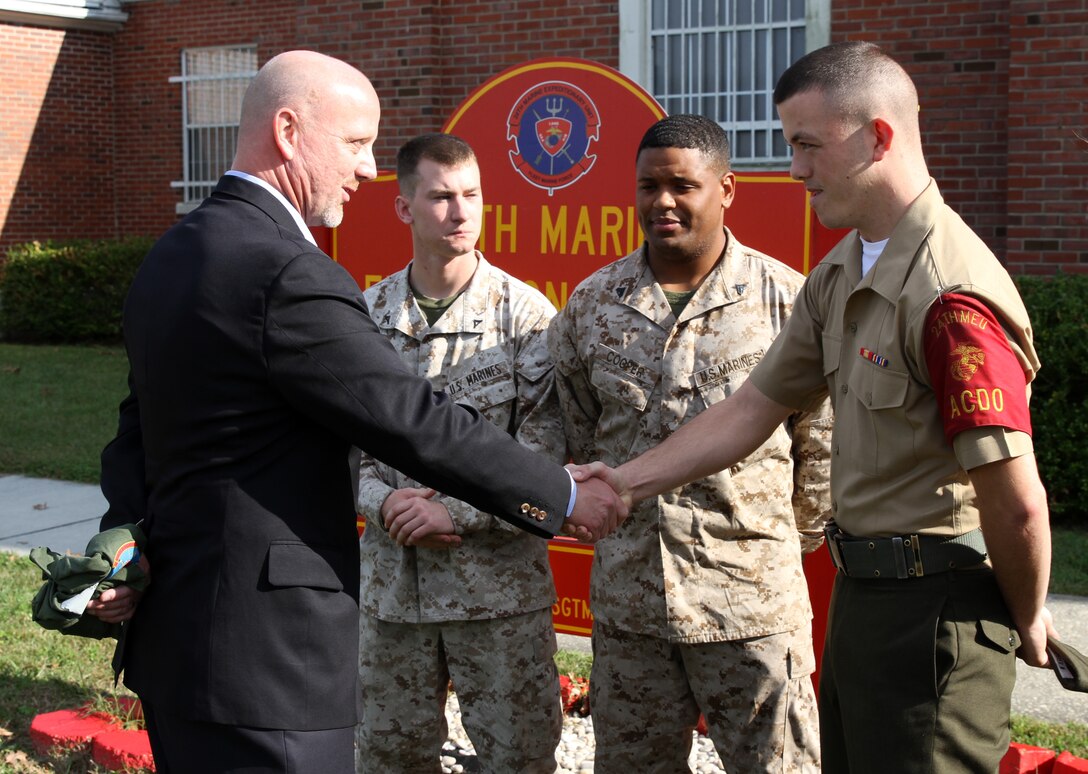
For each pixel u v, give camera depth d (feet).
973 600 7.27
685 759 9.80
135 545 7.41
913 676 7.27
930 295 7.10
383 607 10.29
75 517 22.65
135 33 48.11
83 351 43.32
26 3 45.50
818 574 11.27
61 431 29.73
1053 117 23.31
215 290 7.20
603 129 12.74
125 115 48.91
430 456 7.47
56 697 13.91
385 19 31.27
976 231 25.49
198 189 47.78
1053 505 21.12
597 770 9.88
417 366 10.48
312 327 7.18
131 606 7.50
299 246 7.38
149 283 7.50
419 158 10.30
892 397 7.33
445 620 10.07
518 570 10.16
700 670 9.31
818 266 8.36
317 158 7.69
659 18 29.45
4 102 46.32
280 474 7.31
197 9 46.44
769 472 9.33
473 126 13.35
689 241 9.23
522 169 13.19
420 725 10.52
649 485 8.73
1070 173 23.24
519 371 10.30
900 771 7.32
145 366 7.40
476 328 10.40
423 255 10.56
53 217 47.93
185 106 47.47
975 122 25.34
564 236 13.05
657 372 9.38
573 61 12.78
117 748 12.05
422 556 10.19
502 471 7.78
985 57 25.12
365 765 10.64
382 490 10.23
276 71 7.66
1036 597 7.20
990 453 6.79
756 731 9.27
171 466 7.39
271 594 7.22
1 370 38.47
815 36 26.99
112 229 49.80
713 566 9.19
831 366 7.96
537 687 10.28
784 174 11.42
